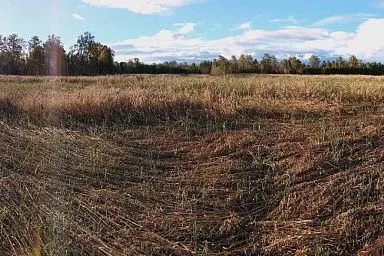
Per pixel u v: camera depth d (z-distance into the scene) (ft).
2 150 28.68
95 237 17.60
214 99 41.19
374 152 26.81
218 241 17.94
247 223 19.30
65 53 232.12
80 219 19.12
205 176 24.54
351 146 27.94
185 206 20.74
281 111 37.40
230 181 23.62
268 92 45.27
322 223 18.86
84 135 32.40
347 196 21.11
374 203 20.31
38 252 16.08
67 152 28.37
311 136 30.30
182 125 34.76
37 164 26.17
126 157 27.78
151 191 22.50
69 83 81.00
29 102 38.96
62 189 22.30
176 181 23.89
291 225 18.81
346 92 42.39
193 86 53.01
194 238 17.87
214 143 30.27
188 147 29.84
